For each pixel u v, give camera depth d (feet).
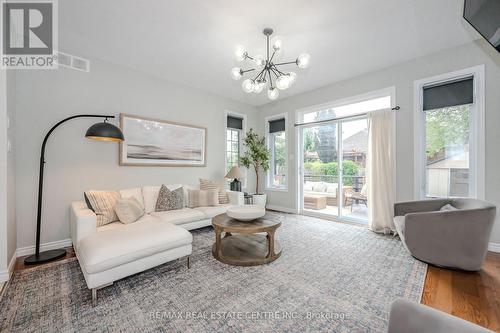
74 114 9.53
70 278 6.51
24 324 4.62
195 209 10.94
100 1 6.75
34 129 8.57
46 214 8.82
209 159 14.79
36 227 8.55
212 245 9.17
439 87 9.92
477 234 6.66
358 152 13.07
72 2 6.77
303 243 9.49
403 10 7.19
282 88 7.91
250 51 9.66
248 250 8.33
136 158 11.28
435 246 7.19
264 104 17.83
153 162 11.93
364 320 4.78
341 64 10.99
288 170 16.19
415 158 10.40
